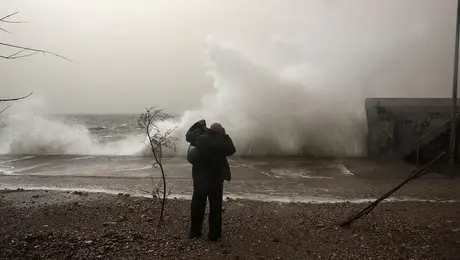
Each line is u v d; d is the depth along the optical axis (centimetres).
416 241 490
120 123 5853
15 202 763
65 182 1036
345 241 493
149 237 511
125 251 453
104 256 435
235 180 1056
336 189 918
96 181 1050
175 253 448
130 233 528
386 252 450
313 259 431
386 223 577
